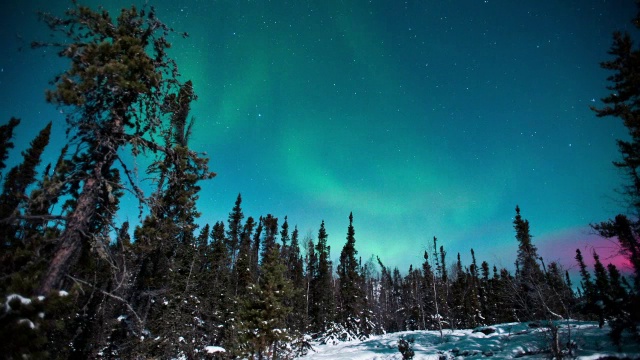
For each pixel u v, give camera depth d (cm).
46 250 830
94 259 963
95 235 849
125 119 965
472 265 6284
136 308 1384
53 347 944
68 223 803
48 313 676
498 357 1580
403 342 2089
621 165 1888
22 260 781
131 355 1335
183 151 1084
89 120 880
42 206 789
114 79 837
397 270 6794
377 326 5328
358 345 3148
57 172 819
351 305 4075
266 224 6022
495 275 4644
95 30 904
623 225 1706
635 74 1836
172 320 1934
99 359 1225
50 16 845
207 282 3381
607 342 1381
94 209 868
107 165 926
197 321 2489
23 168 2675
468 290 5041
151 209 999
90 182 852
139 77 922
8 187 1945
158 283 1506
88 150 914
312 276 5209
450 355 1936
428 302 4253
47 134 2930
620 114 1891
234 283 3872
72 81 791
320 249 5288
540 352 1481
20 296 627
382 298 5869
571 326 1809
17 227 808
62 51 862
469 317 4747
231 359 2367
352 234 4944
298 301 4125
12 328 591
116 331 1339
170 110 1099
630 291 1337
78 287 764
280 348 2464
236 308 2959
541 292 1445
